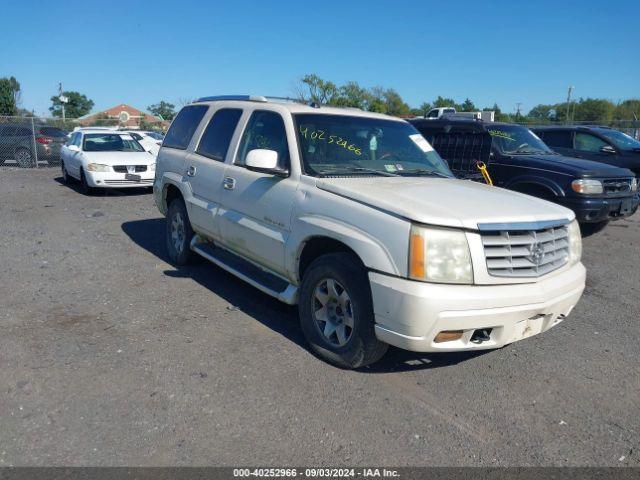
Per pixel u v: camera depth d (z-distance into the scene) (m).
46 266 6.69
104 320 4.98
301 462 3.08
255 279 5.07
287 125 4.87
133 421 3.40
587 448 3.35
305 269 4.60
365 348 3.94
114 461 3.02
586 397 3.98
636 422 3.67
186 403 3.63
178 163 6.50
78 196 12.78
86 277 6.27
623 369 4.45
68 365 4.09
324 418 3.52
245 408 3.59
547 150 9.88
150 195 13.11
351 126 5.21
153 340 4.58
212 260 5.82
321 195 4.27
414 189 4.27
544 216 4.02
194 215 6.07
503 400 3.87
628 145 12.52
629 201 9.02
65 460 3.01
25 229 8.87
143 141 20.86
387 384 4.00
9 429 3.27
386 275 3.68
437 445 3.30
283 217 4.57
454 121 9.82
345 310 4.07
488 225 3.66
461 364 4.41
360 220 3.89
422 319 3.51
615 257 8.31
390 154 5.20
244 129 5.46
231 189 5.30
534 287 3.80
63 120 27.33
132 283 6.09
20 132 19.88
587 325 5.43
